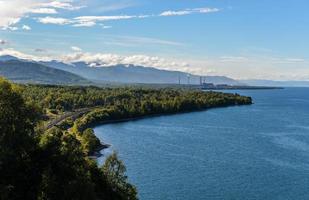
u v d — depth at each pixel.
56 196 75.25
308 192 131.25
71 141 121.00
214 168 158.75
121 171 97.62
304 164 167.88
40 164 81.56
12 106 84.62
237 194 127.94
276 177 147.50
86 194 78.31
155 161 168.25
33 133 89.50
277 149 198.62
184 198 122.81
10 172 77.38
